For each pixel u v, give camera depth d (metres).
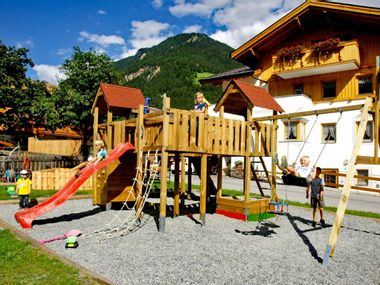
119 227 9.46
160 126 9.75
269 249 7.88
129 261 6.58
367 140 22.92
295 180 22.42
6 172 19.53
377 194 21.56
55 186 17.25
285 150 25.39
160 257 6.93
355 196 19.88
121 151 10.65
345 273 6.45
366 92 24.80
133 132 11.88
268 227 10.31
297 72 26.59
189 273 6.05
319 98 26.44
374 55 24.50
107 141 12.02
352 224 11.29
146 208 12.92
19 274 5.46
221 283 5.66
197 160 14.43
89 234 8.59
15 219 10.02
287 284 5.75
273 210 12.20
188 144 9.98
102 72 26.14
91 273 5.55
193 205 14.13
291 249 7.95
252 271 6.31
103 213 11.55
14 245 6.96
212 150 10.49
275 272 6.31
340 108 8.96
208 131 10.42
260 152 11.82
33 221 10.04
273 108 11.75
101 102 12.97
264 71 29.97
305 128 25.31
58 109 24.33
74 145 32.03
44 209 9.42
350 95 25.19
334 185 22.88
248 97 11.09
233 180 24.86
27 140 38.03
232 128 11.13
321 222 10.72
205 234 9.12
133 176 12.52
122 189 12.27
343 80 25.56
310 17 26.67
